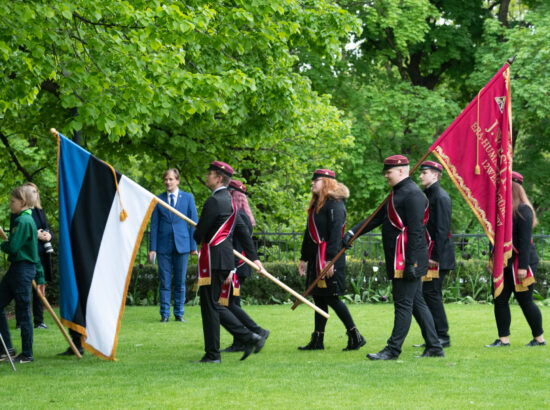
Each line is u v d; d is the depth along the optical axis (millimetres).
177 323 14297
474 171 10203
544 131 33344
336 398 7199
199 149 20641
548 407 6781
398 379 8172
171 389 7691
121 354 10484
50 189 25562
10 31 11836
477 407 6773
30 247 9742
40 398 7293
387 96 31812
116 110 13992
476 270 18703
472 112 10211
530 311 10922
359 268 18781
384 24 29906
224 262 9453
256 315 15469
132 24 13188
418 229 9492
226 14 15258
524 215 10656
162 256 14609
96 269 9609
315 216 10617
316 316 10836
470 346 11000
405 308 9688
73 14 12867
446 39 32938
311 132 23781
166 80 13484
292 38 19109
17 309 9781
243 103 17984
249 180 25688
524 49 29312
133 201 9766
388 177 9719
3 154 24188
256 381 8109
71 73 13266
